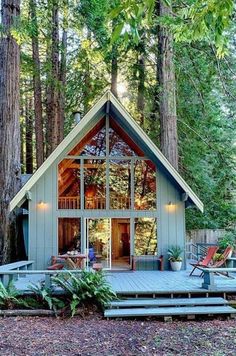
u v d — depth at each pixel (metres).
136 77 17.73
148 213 13.10
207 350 6.03
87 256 12.23
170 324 7.66
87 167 13.18
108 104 12.70
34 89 20.27
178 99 15.85
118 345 6.34
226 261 11.32
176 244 13.06
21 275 11.72
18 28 12.02
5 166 13.42
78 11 13.41
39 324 7.61
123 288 9.27
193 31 4.00
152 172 13.30
